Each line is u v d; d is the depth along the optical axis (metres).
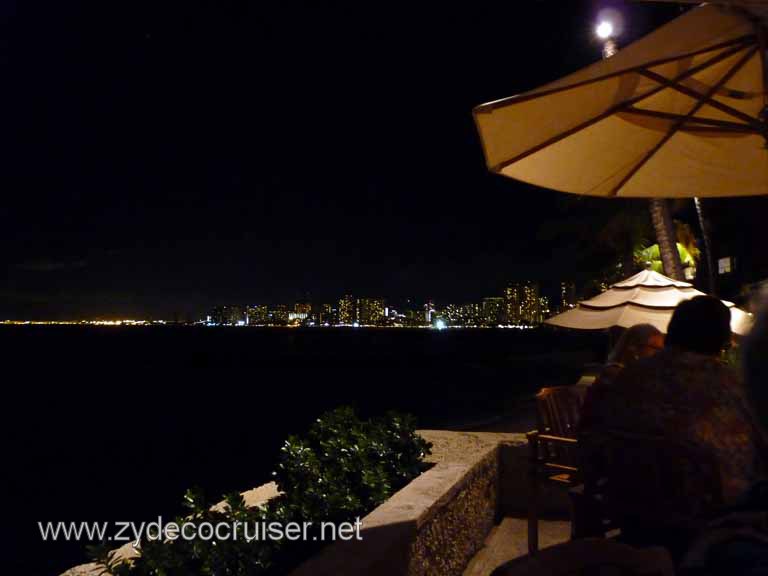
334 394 41.81
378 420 5.79
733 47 3.37
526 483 6.15
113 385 60.09
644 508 2.82
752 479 2.61
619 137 3.79
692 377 2.85
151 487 16.17
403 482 5.39
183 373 75.31
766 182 4.12
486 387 35.19
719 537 1.25
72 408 40.88
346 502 4.63
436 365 73.19
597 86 3.25
